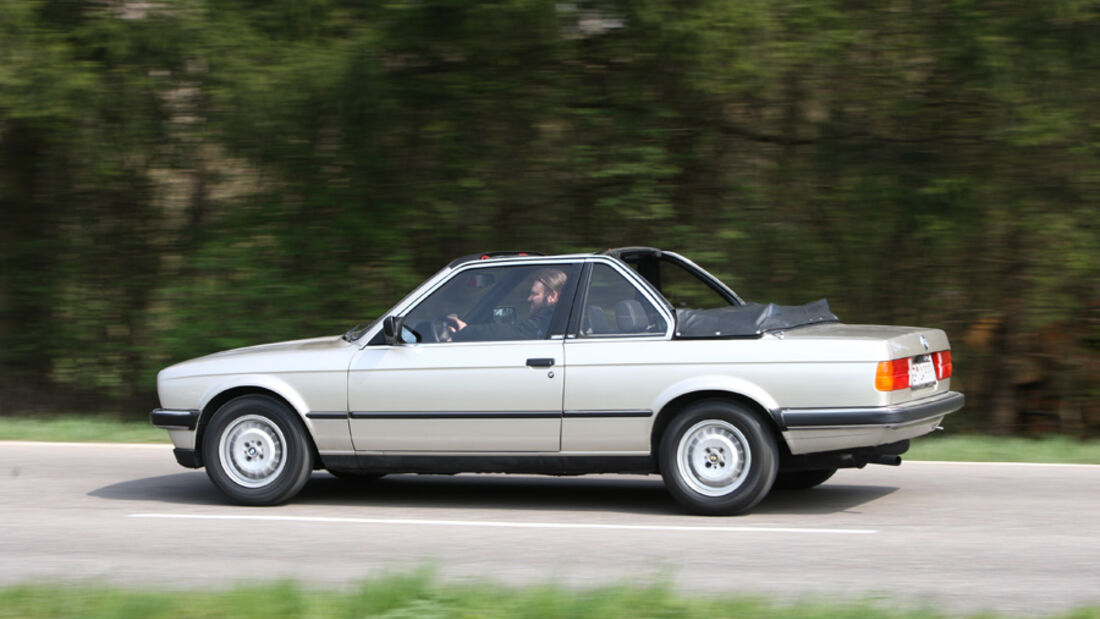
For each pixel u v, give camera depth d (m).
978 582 8.77
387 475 14.95
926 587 8.59
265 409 12.40
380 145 21.72
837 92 21.20
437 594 7.65
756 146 21.78
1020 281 21.12
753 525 11.09
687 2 19.53
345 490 13.76
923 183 20.89
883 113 21.08
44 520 11.86
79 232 23.91
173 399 12.78
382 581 7.90
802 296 21.58
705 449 11.45
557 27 20.14
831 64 20.53
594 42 20.89
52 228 24.05
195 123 22.22
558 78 21.06
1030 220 20.42
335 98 20.92
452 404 11.91
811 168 21.50
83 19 21.50
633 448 11.60
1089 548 10.04
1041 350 21.42
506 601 7.52
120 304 24.00
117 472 15.24
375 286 21.72
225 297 21.91
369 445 12.22
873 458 11.73
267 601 7.57
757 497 11.27
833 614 7.22
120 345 24.06
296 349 12.70
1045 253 20.47
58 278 24.02
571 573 9.09
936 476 14.36
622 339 11.64
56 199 23.88
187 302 22.16
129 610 7.43
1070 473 14.58
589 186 21.33
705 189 21.73
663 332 11.57
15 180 23.59
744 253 21.45
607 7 19.91
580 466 11.77
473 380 11.87
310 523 11.49
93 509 12.52
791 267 21.56
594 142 21.06
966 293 21.61
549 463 11.83
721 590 8.43
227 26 20.92
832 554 9.80
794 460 11.45
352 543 10.46
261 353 12.72
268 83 20.55
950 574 9.05
